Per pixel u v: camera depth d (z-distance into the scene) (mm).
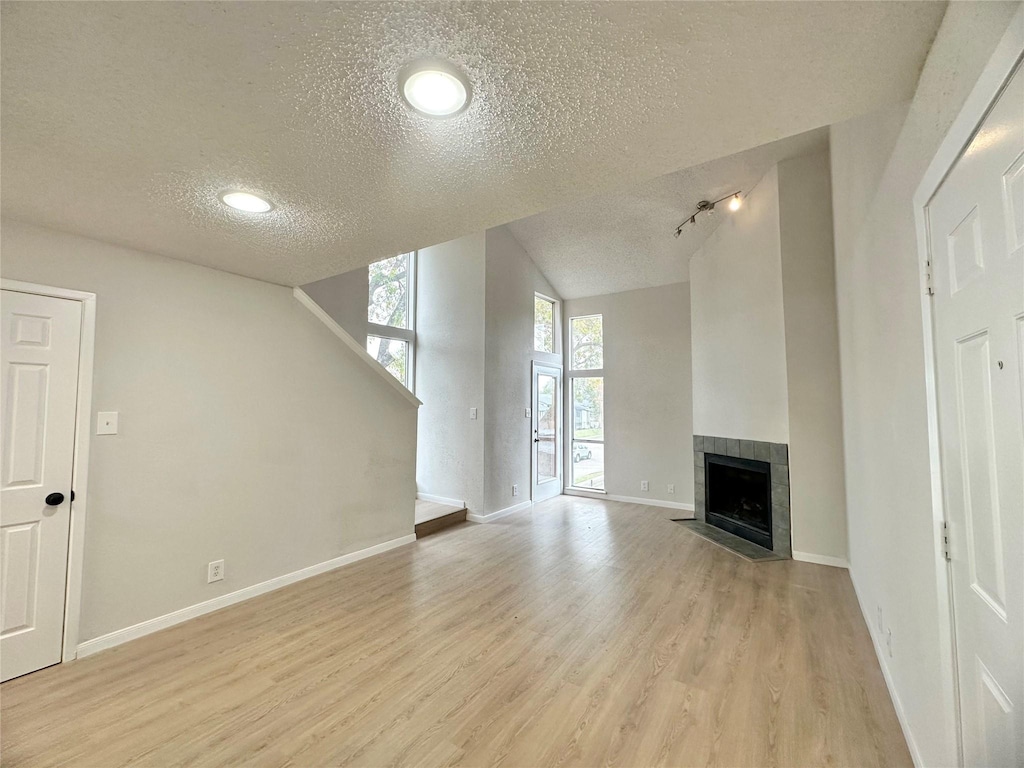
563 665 2246
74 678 2109
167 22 1060
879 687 2057
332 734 1766
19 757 1625
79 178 1781
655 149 1632
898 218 1604
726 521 4695
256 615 2779
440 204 2053
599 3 1015
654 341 5977
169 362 2664
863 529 2725
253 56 1168
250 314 3082
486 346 5113
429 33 1101
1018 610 886
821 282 3717
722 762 1629
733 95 1341
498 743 1723
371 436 3965
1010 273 860
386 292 5430
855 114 1452
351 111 1394
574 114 1423
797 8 1033
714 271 4867
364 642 2465
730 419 4582
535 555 3959
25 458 2146
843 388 3363
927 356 1324
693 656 2326
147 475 2553
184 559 2705
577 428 6684
